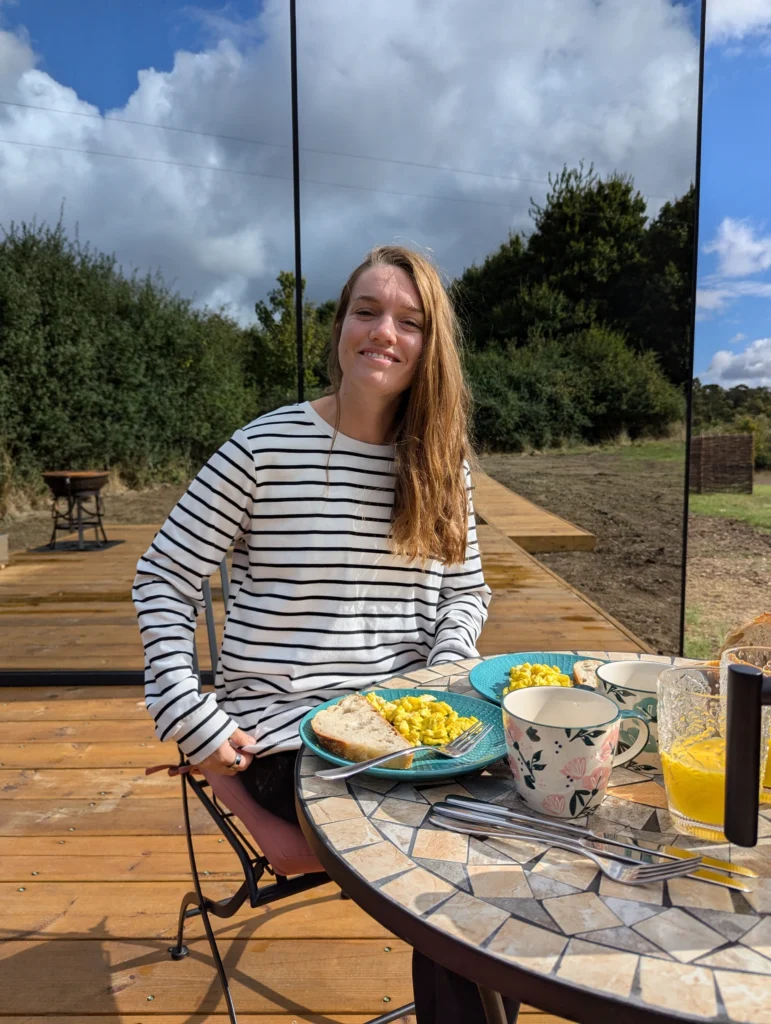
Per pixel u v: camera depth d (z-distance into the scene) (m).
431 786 0.84
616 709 0.79
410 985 1.46
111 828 2.00
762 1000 0.51
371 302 1.25
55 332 2.88
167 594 1.22
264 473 1.25
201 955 1.54
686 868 0.65
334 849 0.70
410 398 1.29
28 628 3.03
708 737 0.73
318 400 1.36
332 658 1.27
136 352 2.94
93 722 2.70
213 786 1.26
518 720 0.76
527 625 3.11
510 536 3.09
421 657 1.39
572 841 0.70
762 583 5.48
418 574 1.35
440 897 0.62
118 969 1.49
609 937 0.57
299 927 1.62
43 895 1.72
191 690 1.12
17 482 2.91
